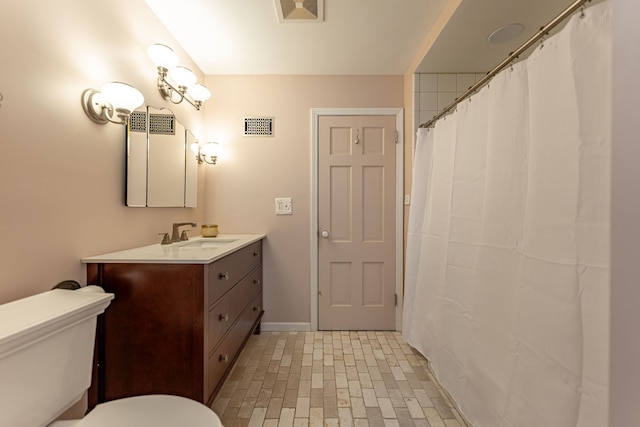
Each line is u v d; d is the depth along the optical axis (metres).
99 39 1.28
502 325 1.16
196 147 2.27
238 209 2.46
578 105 0.85
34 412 0.77
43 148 1.02
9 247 0.92
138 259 1.24
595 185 0.82
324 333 2.43
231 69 2.37
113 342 1.25
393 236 2.47
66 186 1.12
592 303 0.82
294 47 2.06
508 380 1.10
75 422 0.84
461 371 1.42
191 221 2.23
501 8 1.47
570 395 0.85
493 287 1.21
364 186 2.47
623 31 0.52
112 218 1.38
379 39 1.96
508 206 1.16
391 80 2.46
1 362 0.68
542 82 0.98
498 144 1.21
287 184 2.47
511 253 1.13
